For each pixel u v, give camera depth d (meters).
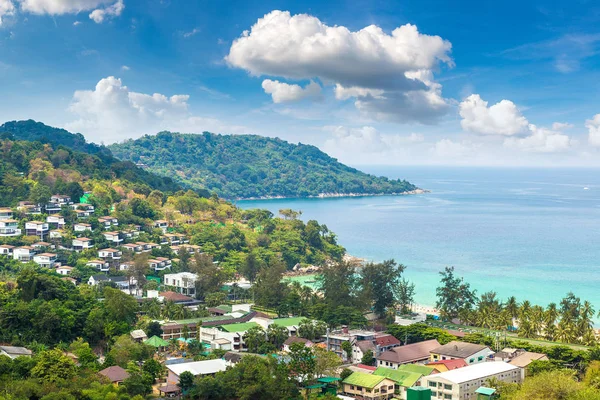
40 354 181.38
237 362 198.50
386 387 196.12
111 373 182.75
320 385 194.75
